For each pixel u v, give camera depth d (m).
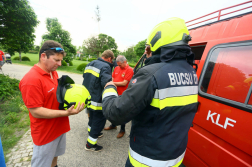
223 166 1.29
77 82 8.17
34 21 5.87
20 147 2.35
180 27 0.91
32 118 1.24
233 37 1.44
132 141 1.01
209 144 1.46
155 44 0.97
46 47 1.19
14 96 4.30
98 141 2.73
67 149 2.42
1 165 1.00
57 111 1.20
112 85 1.08
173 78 0.84
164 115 0.83
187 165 1.80
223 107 1.34
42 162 1.34
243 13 1.46
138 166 0.96
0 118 3.04
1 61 8.40
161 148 0.88
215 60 1.57
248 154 1.09
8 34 5.45
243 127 1.14
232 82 1.33
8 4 4.90
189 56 1.02
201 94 1.62
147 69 0.83
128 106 0.79
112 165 2.13
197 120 1.63
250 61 1.21
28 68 12.69
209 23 1.90
